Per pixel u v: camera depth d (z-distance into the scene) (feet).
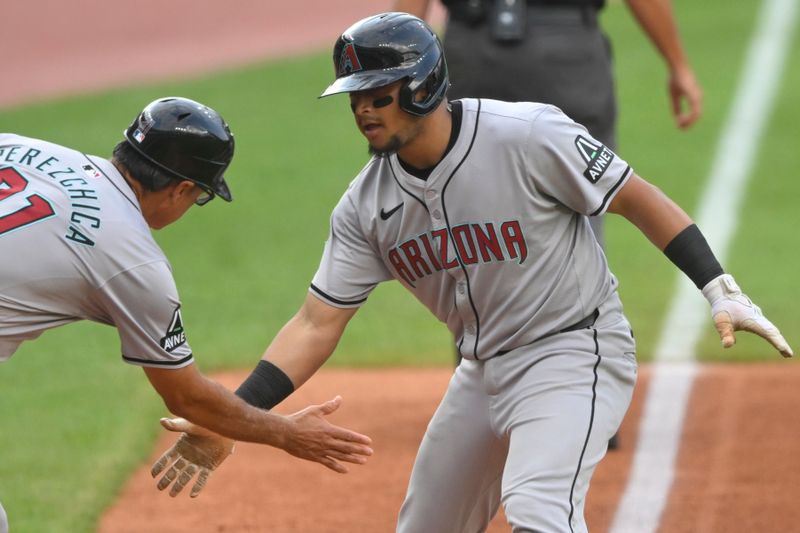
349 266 50.44
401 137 46.24
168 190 45.52
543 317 48.39
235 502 66.95
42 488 69.62
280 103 197.98
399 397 83.61
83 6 279.69
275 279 117.50
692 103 78.54
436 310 51.03
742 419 76.23
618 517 62.75
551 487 45.75
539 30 70.08
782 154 156.35
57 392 88.17
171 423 49.42
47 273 42.86
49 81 218.18
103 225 43.09
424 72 45.57
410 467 70.90
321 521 63.93
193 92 206.59
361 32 45.83
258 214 140.56
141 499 67.87
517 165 46.85
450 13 72.08
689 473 68.18
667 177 148.77
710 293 47.98
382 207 48.75
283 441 46.93
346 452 47.39
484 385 49.93
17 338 44.34
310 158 165.58
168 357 44.42
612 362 48.75
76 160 44.91
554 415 47.11
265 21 266.77
